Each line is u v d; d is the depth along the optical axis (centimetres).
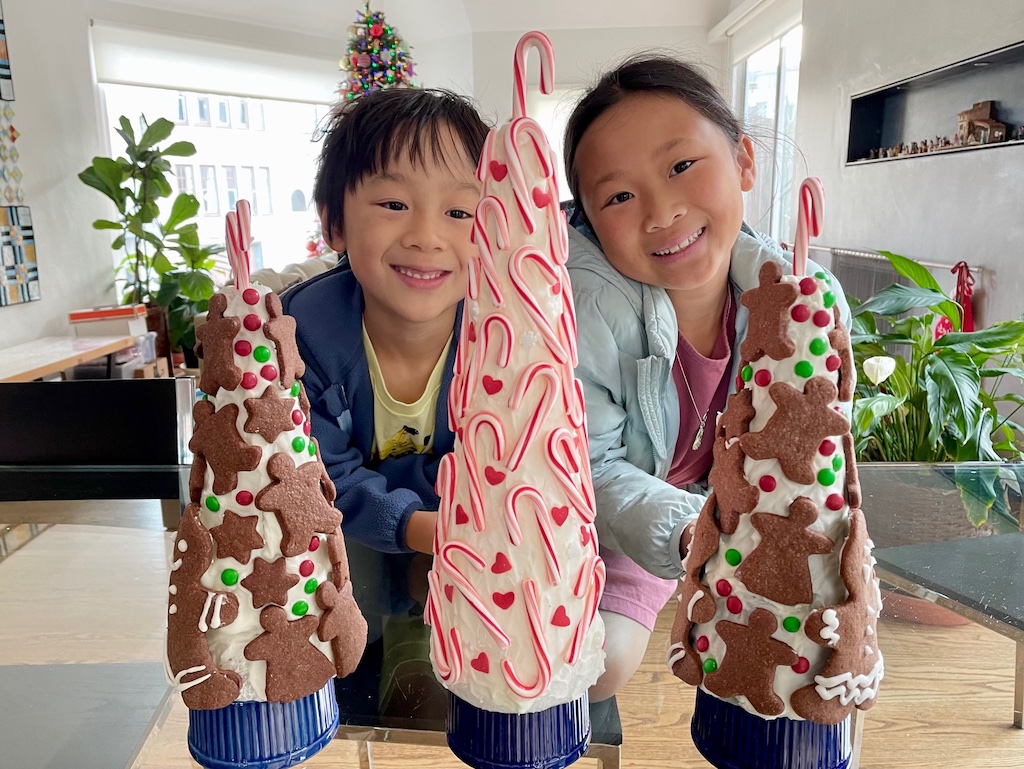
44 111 308
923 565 70
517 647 39
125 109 369
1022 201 185
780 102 362
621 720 49
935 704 55
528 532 39
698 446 91
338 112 85
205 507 40
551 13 434
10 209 285
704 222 74
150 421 100
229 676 39
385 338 86
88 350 258
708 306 87
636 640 55
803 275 37
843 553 36
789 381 36
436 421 89
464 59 457
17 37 292
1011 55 189
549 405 38
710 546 39
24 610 71
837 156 292
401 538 70
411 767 53
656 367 80
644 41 437
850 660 37
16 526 85
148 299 331
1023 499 84
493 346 38
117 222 340
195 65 383
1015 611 61
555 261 39
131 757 51
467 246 74
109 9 348
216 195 407
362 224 75
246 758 40
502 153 38
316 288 88
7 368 228
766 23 369
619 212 75
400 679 54
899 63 245
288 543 39
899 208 245
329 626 41
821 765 39
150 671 62
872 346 148
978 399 135
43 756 52
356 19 430
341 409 84
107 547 81
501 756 41
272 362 39
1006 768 51
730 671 38
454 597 40
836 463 37
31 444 101
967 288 200
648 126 72
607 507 64
